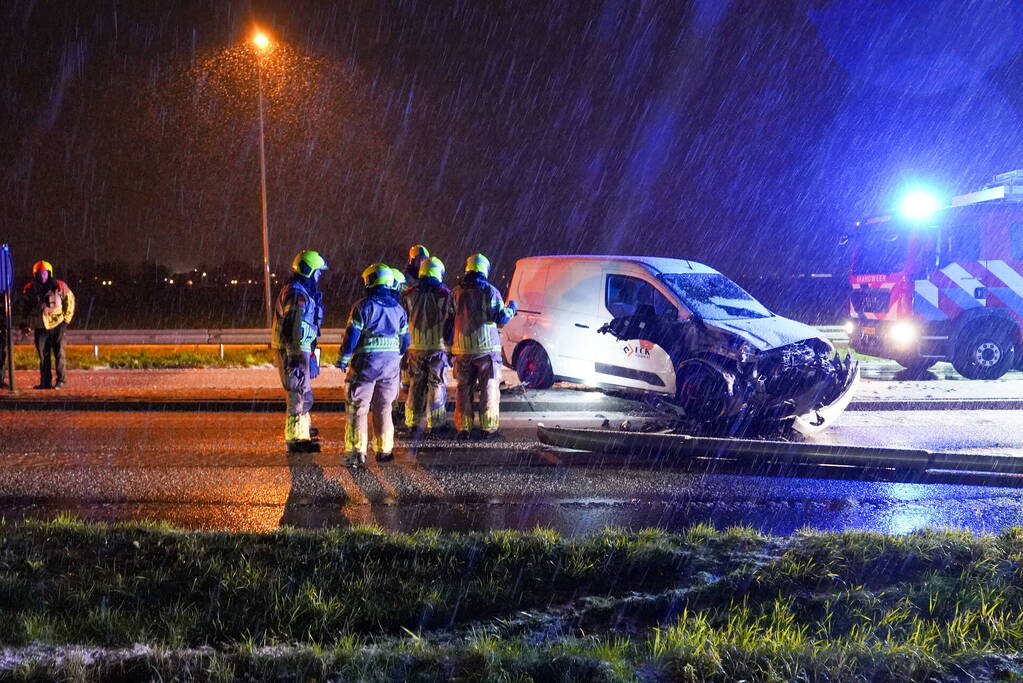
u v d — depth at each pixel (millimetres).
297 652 3600
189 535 5242
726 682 3451
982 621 4070
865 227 14680
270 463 8039
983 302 13711
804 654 3609
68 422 10305
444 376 9305
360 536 5234
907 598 4324
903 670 3543
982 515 6488
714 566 4820
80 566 4777
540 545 5020
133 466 7895
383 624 4102
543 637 3938
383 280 7918
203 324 35969
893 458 7598
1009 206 13578
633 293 10734
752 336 9344
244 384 13547
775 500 6875
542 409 10875
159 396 11898
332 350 20250
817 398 9500
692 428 9406
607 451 8289
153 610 4215
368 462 8062
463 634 4004
